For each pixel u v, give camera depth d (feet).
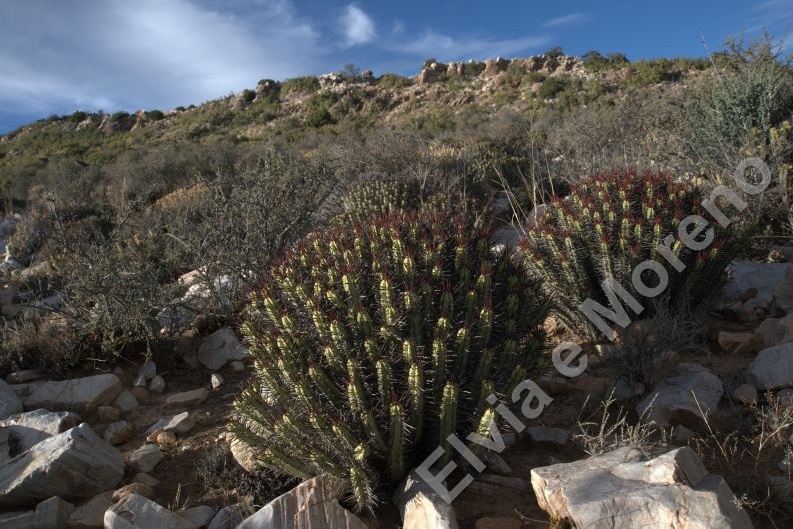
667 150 28.22
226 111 193.88
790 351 13.88
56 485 12.78
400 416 10.89
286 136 129.70
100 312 20.18
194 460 14.61
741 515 9.68
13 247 38.70
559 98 129.08
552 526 10.75
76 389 17.70
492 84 168.14
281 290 13.08
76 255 21.93
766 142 24.97
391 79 189.57
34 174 90.89
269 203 24.41
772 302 18.30
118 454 14.20
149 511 11.56
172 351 20.20
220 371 19.74
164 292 21.33
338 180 33.94
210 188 25.22
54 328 21.09
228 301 22.57
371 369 11.66
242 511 11.88
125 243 30.37
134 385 18.97
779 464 11.38
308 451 11.69
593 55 164.04
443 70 189.26
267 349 12.26
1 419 16.47
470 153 45.24
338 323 11.51
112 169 79.30
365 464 11.35
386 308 11.52
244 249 22.44
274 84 208.44
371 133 56.03
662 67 131.95
